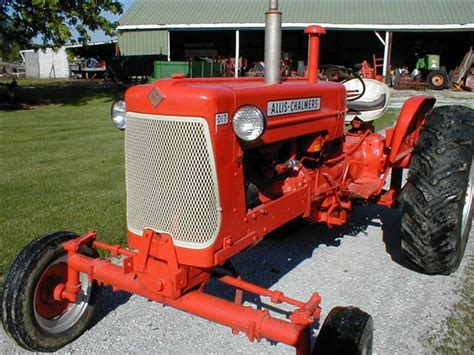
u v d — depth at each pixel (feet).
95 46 96.78
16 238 14.32
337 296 11.80
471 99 57.67
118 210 17.08
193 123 7.70
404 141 13.55
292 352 9.71
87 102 58.29
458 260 12.35
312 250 14.39
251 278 12.66
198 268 8.44
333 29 75.05
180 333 10.30
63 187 20.21
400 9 79.51
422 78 77.30
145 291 8.64
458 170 11.50
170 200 8.07
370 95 15.72
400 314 11.01
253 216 9.09
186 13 81.15
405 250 12.25
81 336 10.16
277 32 9.70
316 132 11.16
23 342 9.17
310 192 11.10
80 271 9.45
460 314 11.01
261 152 9.75
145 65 87.25
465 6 79.51
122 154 27.43
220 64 70.38
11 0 53.42
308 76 11.59
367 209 17.90
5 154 27.27
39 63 128.26
